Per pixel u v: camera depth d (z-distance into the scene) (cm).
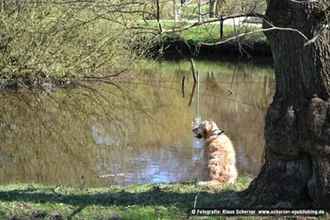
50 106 1997
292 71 569
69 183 1062
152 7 670
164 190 721
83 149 1396
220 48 2791
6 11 2078
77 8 1404
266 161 608
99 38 2214
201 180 833
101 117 1838
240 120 1705
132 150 1369
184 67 2816
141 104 2034
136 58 2412
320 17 551
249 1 624
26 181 1085
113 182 1070
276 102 586
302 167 582
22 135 1567
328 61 557
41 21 2109
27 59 2155
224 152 809
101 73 2388
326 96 557
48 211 633
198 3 602
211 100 2064
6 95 2142
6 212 630
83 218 612
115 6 766
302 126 565
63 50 2194
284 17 564
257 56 2661
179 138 1500
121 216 614
